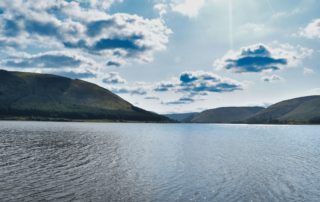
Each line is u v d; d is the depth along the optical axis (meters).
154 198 33.69
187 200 33.19
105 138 119.38
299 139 135.62
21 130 152.12
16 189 35.72
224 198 34.12
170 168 52.31
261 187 39.12
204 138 135.75
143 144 98.12
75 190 36.09
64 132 147.00
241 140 125.31
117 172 47.84
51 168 49.94
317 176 46.50
